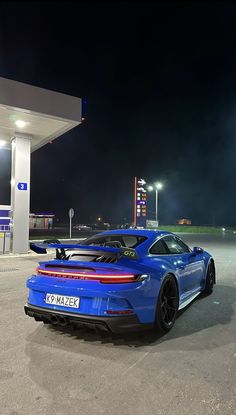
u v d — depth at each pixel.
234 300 6.20
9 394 2.88
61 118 12.63
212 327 4.65
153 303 4.07
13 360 3.56
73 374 3.25
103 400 2.79
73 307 3.84
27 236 14.93
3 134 15.05
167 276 4.49
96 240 5.35
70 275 3.98
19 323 4.80
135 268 4.03
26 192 14.97
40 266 4.36
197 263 5.88
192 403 2.75
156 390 2.96
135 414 2.60
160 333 4.39
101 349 3.87
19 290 7.04
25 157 15.00
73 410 2.65
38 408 2.67
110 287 3.74
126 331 3.77
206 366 3.43
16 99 11.50
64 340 4.14
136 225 34.78
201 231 51.72
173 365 3.45
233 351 3.82
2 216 14.79
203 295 6.61
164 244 5.24
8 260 12.49
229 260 12.88
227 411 2.64
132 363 3.50
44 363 3.49
